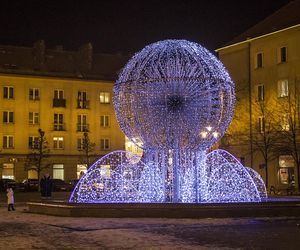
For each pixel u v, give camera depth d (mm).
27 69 62750
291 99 45625
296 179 44625
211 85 19609
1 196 45000
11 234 15320
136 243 13180
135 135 19984
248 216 19375
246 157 49312
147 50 20000
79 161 63344
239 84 50969
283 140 45219
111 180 24828
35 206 23453
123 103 19922
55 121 63062
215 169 23516
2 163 60156
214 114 19750
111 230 15859
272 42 48219
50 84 63125
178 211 19062
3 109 60906
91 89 65000
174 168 20500
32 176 61844
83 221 18438
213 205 19203
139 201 21531
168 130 19312
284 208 19734
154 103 19312
